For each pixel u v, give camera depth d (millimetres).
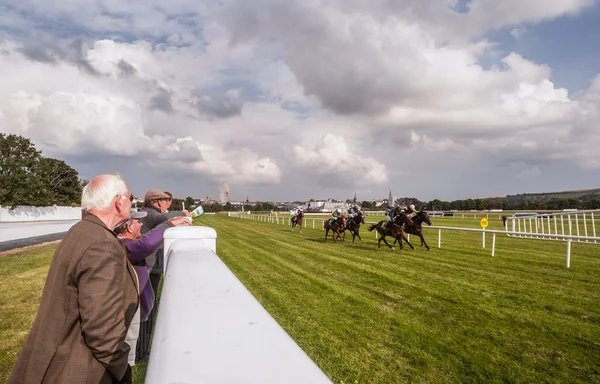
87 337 1291
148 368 596
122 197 1641
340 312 5465
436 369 3613
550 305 5641
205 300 824
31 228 22688
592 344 4148
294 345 577
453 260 10125
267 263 10039
